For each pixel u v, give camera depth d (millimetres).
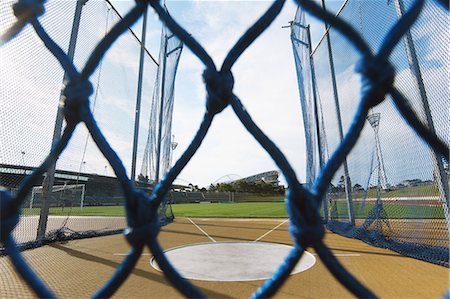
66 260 4668
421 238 5277
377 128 6184
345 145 618
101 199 26297
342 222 8211
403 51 4812
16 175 5727
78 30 7008
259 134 640
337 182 8727
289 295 3094
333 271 566
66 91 608
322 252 571
